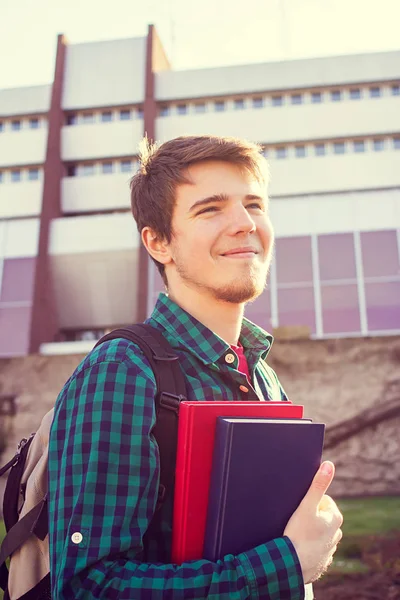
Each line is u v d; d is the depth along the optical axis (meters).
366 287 19.23
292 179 22.48
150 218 1.34
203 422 0.99
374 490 8.96
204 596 0.86
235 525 0.93
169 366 1.11
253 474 0.94
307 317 19.16
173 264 1.33
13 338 20.55
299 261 19.92
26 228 22.20
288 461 0.97
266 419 1.00
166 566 0.90
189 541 0.96
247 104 23.36
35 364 10.22
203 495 0.98
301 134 22.69
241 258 1.23
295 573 0.90
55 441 1.04
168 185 1.29
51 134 23.16
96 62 24.19
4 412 10.00
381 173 22.17
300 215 20.52
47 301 21.56
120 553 0.91
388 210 20.14
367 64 23.02
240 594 0.86
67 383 1.10
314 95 23.17
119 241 21.59
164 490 1.01
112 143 23.31
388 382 9.50
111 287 21.80
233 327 1.33
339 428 9.35
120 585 0.87
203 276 1.24
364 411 9.40
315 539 0.95
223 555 0.92
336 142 22.89
